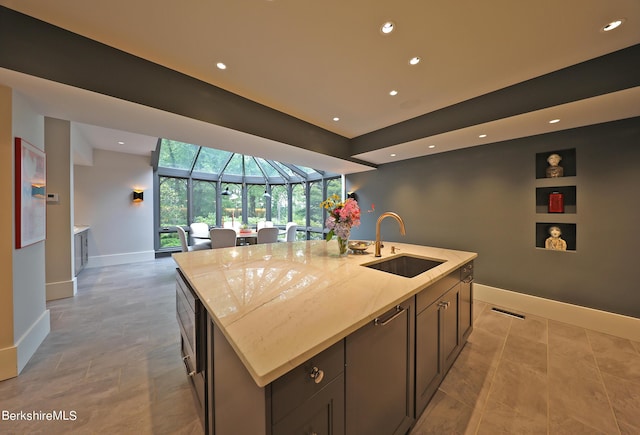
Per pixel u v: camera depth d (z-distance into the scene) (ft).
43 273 7.47
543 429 4.55
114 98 6.22
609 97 6.33
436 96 8.49
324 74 7.23
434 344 5.14
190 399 5.16
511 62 6.55
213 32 5.62
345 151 12.92
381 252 7.36
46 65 5.39
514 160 10.23
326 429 2.78
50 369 6.10
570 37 5.57
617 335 8.00
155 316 9.19
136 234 18.74
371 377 3.44
